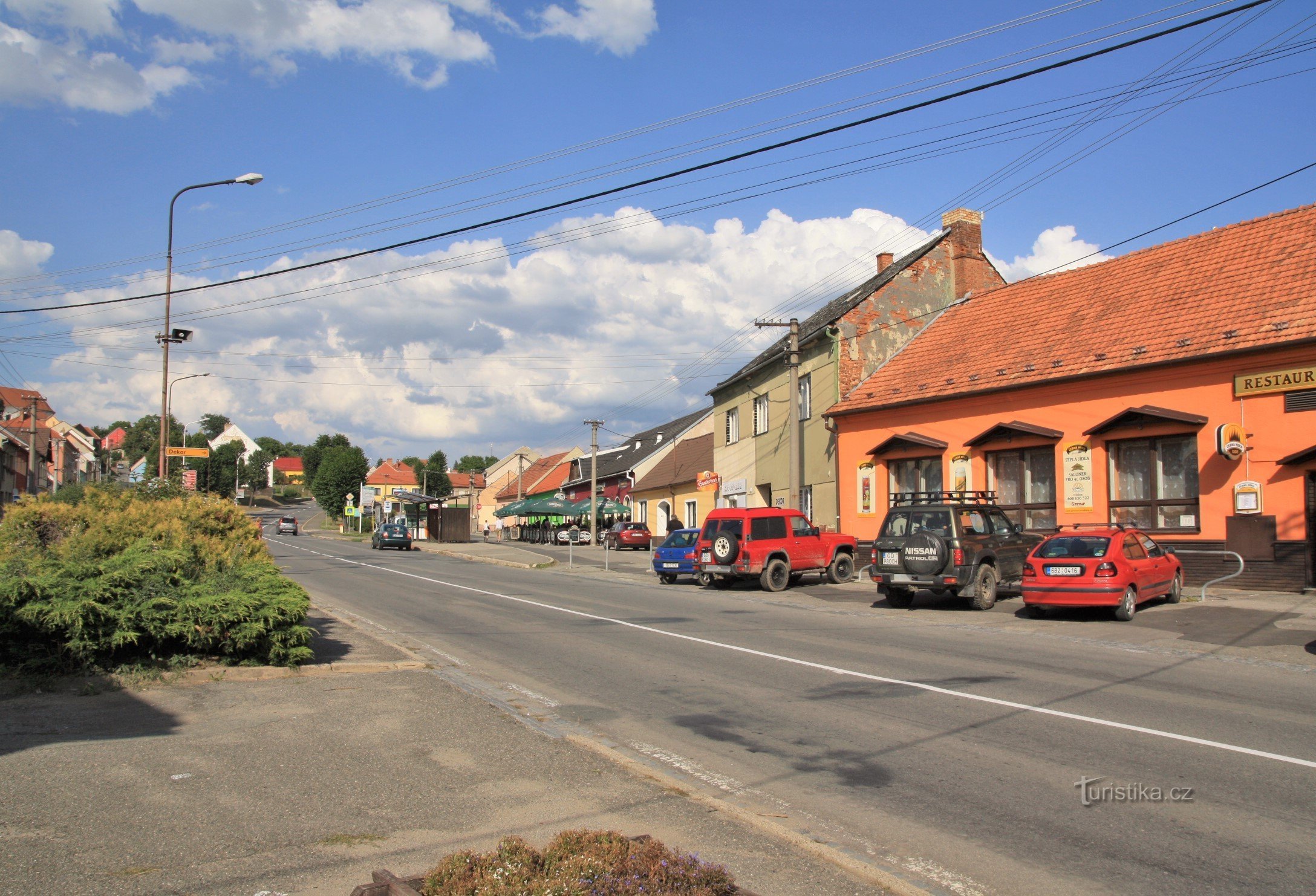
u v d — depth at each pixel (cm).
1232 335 1778
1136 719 820
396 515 7744
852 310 2867
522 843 418
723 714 862
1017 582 1828
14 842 511
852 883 469
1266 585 1688
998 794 619
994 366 2316
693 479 4438
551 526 5638
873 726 808
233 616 1010
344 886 457
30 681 923
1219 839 532
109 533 1114
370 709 853
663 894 366
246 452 16200
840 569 2395
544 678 1056
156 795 597
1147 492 1917
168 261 2588
